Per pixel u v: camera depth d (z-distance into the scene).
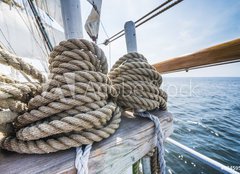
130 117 1.24
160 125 1.12
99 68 1.10
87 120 0.84
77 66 0.96
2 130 0.86
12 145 0.82
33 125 0.87
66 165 0.75
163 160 1.13
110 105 0.99
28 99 1.00
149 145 1.12
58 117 0.89
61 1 1.30
